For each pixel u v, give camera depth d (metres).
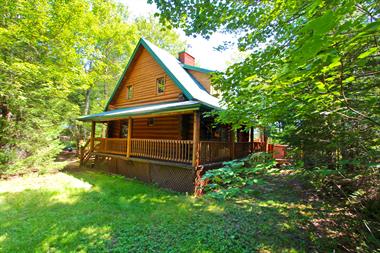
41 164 8.76
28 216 4.56
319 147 3.96
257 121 4.40
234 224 4.19
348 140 3.28
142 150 8.60
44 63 9.08
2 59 7.49
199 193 6.43
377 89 2.41
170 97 9.80
